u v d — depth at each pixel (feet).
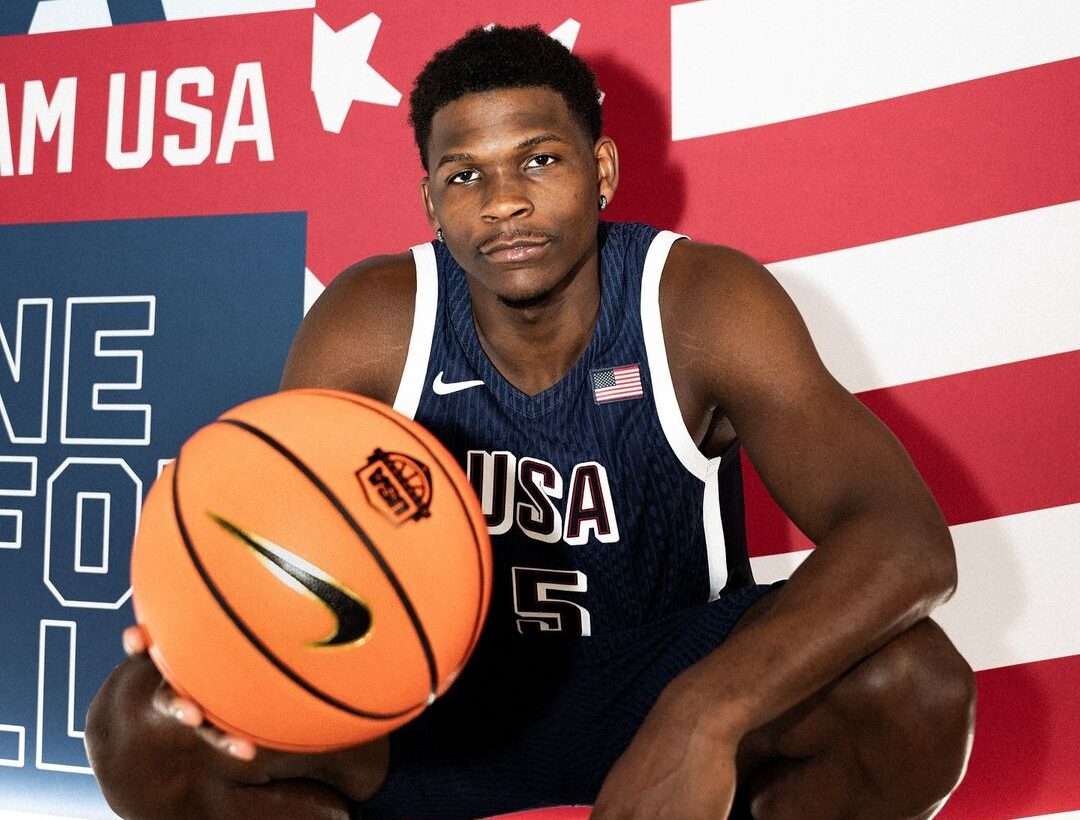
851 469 2.72
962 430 4.60
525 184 2.89
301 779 2.97
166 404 5.21
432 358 3.25
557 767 3.14
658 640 3.25
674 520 3.25
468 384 3.24
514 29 3.09
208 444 2.47
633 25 4.91
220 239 5.22
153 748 2.72
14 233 5.44
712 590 3.38
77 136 5.40
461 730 3.05
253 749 2.47
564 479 3.19
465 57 2.97
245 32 5.25
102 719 2.77
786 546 4.76
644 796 2.26
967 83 4.63
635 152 4.91
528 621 3.32
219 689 2.31
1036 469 4.53
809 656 2.37
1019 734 4.50
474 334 3.25
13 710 5.22
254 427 2.45
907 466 2.73
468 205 2.94
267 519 2.28
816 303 4.75
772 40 4.80
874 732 2.64
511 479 3.21
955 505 4.59
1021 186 4.57
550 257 2.92
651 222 4.88
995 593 4.55
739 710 2.31
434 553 2.38
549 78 2.96
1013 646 4.52
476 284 3.14
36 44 5.47
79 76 5.42
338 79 5.15
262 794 2.92
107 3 5.41
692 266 3.18
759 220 4.80
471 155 2.90
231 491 2.33
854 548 2.49
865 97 4.71
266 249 5.17
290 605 2.24
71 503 5.26
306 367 3.26
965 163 4.62
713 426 3.27
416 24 5.09
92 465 5.26
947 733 2.62
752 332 2.96
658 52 4.89
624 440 3.17
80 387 5.31
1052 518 4.51
